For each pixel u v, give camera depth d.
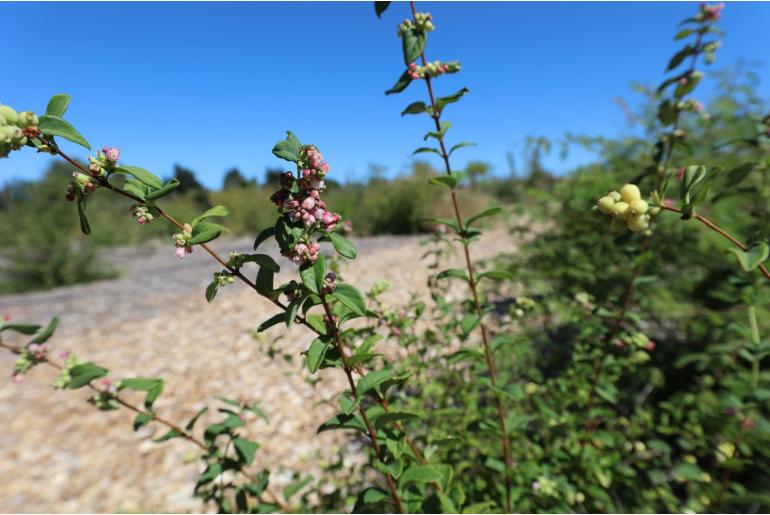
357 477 2.97
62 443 3.73
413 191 15.79
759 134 2.12
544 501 2.33
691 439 2.57
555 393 2.94
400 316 2.75
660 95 2.33
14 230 11.38
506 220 5.12
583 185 4.38
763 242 1.17
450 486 2.10
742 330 2.28
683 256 3.53
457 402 3.28
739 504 2.45
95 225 16.64
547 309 4.04
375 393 1.56
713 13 2.00
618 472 2.60
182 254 1.24
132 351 5.46
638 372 3.17
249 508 2.38
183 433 2.13
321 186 1.20
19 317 7.26
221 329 6.01
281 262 10.05
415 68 1.77
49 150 1.12
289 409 3.98
